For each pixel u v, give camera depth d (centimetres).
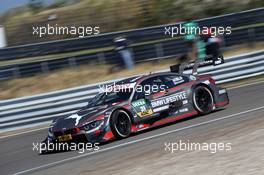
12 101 4025
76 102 4147
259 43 5862
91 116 2695
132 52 5788
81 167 2131
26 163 2522
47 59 6134
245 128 2353
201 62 3362
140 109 2852
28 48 6538
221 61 3403
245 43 5844
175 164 1867
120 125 2756
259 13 6041
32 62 5938
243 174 1581
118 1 8875
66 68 5947
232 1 8344
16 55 6531
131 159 2105
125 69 5681
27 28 8350
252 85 4341
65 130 2669
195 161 1866
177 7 8456
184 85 3094
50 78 5819
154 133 2761
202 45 5269
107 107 2762
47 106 4081
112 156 2272
